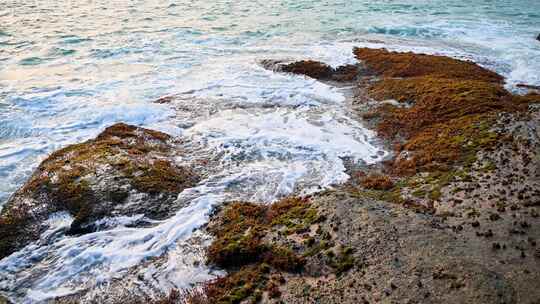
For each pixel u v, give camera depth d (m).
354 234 16.58
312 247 16.45
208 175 23.77
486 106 27.73
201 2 70.62
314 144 27.02
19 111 30.73
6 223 19.47
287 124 29.81
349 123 30.09
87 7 64.50
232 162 25.16
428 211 18.12
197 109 31.98
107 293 16.25
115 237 19.02
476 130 24.20
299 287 14.84
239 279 15.94
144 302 15.72
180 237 19.00
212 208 20.89
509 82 37.22
